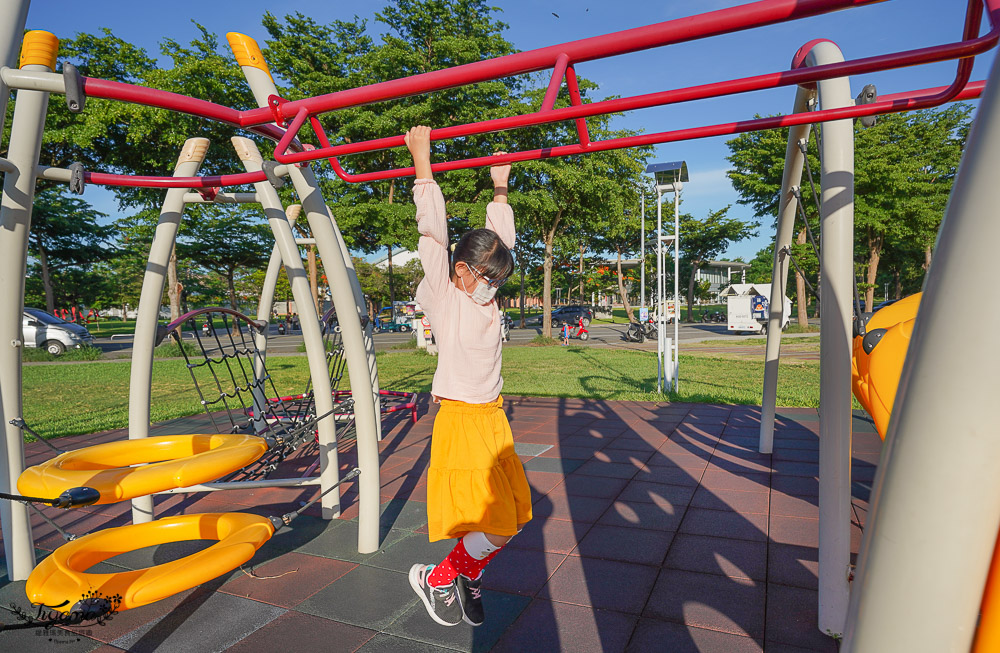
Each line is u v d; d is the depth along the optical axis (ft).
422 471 15.35
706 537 10.39
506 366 41.37
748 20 4.25
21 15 7.47
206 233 101.19
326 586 8.89
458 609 7.40
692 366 39.27
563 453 16.69
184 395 30.86
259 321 14.84
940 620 1.63
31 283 108.78
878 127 70.18
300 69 55.72
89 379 39.19
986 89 1.59
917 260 103.86
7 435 8.85
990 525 1.59
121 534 8.86
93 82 6.15
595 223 68.44
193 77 49.37
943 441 1.59
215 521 9.30
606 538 10.44
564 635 7.36
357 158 59.77
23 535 9.20
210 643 7.38
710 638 7.22
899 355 8.80
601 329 106.11
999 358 1.50
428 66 56.44
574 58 4.91
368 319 18.69
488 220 7.34
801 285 80.48
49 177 8.26
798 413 22.09
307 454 17.30
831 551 7.20
